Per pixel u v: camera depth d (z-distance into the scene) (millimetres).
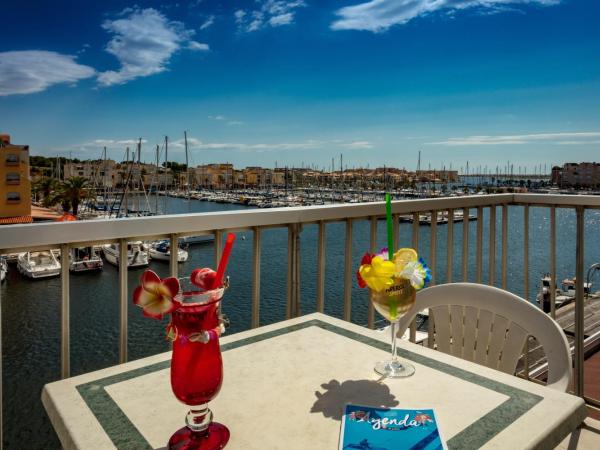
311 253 23422
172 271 1454
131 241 1352
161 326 14133
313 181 87438
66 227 1204
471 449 680
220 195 78188
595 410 1981
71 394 848
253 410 792
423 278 917
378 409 791
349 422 745
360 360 1021
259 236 1680
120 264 1350
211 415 706
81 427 734
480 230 2461
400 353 1066
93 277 20391
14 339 14031
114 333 13992
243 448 674
